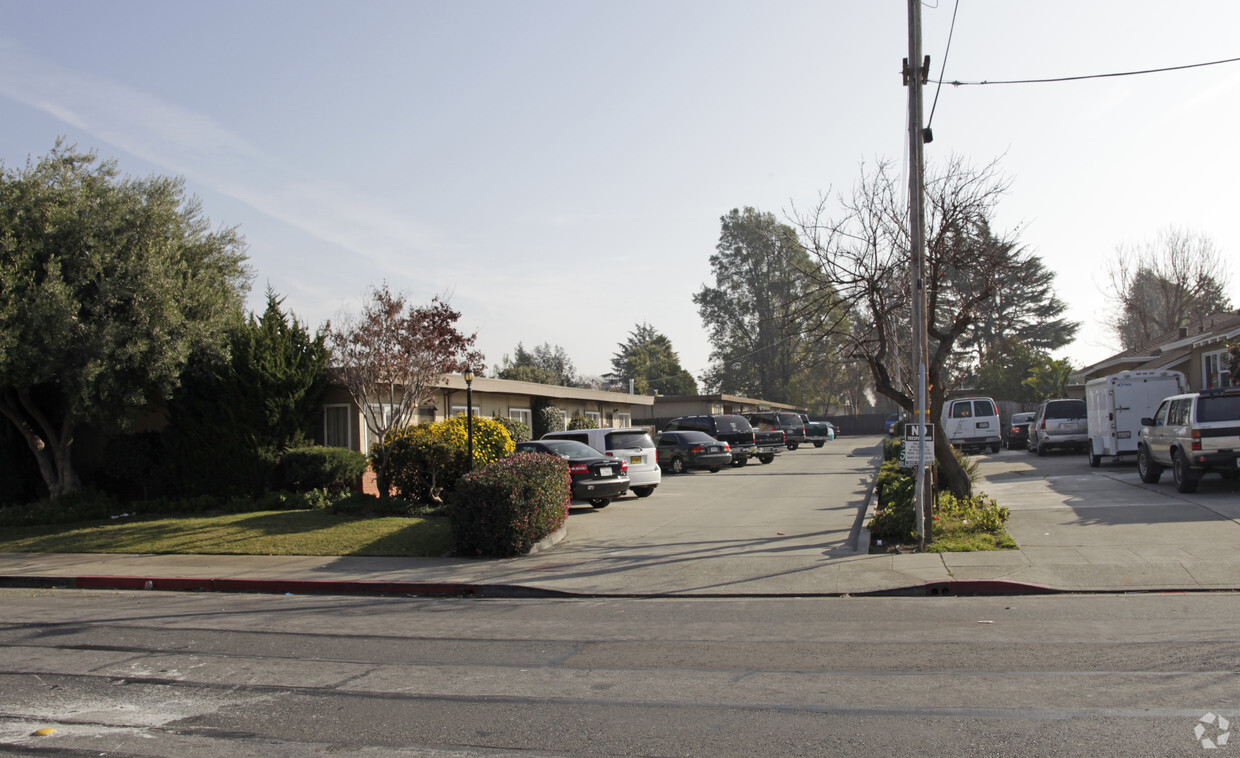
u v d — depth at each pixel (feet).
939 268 52.42
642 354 300.81
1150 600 28.58
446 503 56.65
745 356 216.95
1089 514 45.47
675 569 37.81
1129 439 69.92
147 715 19.74
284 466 60.85
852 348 58.70
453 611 32.24
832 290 57.21
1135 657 21.47
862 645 24.03
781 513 55.26
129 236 58.08
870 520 48.29
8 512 58.65
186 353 57.31
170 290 57.11
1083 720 17.04
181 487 61.52
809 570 35.99
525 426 87.56
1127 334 166.81
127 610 34.19
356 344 61.41
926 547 38.65
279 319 62.69
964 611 28.27
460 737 17.58
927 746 16.01
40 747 17.78
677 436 94.53
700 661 23.03
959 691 19.26
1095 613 26.91
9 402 60.70
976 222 53.16
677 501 65.00
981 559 35.70
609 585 35.55
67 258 55.36
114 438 62.44
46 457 62.85
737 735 17.04
